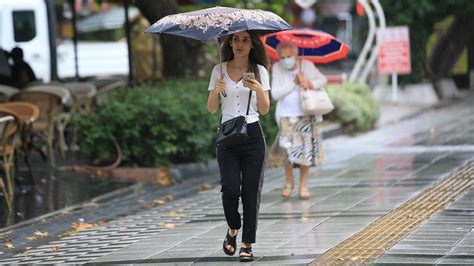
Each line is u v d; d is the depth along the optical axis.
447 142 34.38
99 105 32.84
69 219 22.19
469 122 42.31
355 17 81.62
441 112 48.88
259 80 16.20
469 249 16.05
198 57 37.19
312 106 22.00
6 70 37.94
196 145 28.45
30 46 52.66
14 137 24.17
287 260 16.05
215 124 28.97
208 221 20.72
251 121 16.08
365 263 15.41
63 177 28.22
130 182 27.58
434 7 53.81
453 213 19.70
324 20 89.94
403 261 15.34
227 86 16.14
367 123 40.53
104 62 62.12
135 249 17.95
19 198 24.97
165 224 20.64
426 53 56.12
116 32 66.62
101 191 26.03
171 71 36.19
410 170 26.92
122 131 28.28
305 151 22.39
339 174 27.17
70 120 32.06
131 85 35.97
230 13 15.60
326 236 18.00
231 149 16.06
